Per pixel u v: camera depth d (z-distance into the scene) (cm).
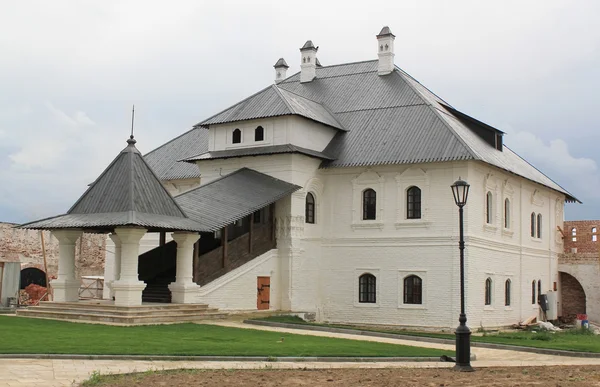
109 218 2856
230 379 1505
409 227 3622
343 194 3825
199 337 2242
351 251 3772
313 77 4578
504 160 4003
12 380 1414
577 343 2816
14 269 3772
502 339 2889
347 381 1545
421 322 3544
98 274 5275
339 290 3781
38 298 4222
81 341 1981
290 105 3781
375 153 3731
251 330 2616
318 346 2130
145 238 4450
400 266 3628
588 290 4762
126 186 2966
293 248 3628
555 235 4850
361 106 4147
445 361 2036
